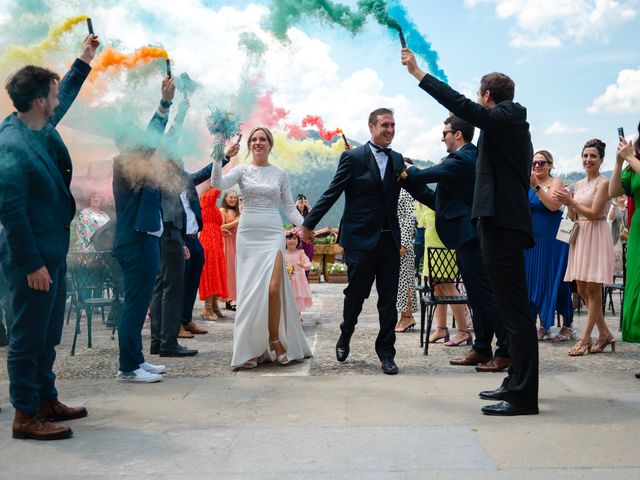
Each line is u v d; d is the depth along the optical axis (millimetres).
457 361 5434
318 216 5180
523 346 3814
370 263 5203
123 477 2900
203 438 3439
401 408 4008
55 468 3027
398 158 5238
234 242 9516
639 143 4992
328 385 4672
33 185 3379
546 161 6496
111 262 6414
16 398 3449
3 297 4750
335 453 3168
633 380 4766
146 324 8359
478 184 3939
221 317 8734
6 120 3404
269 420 3779
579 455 3100
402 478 2830
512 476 2838
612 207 8734
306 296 7898
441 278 6168
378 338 5270
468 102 3834
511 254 3848
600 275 5715
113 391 4543
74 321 8500
